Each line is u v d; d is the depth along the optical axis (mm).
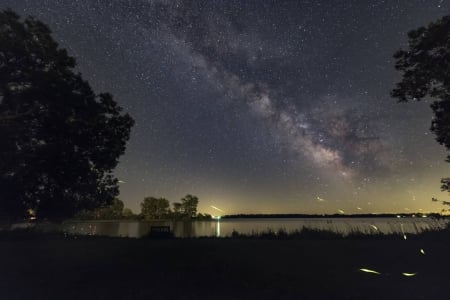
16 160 10242
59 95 11250
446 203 14836
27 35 11094
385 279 7414
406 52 12258
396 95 13172
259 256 11039
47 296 6188
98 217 67688
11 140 10180
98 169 13297
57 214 12195
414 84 12477
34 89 10695
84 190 12727
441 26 11039
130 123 13578
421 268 8602
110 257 10930
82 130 12094
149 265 9367
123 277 7754
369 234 18047
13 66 10656
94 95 12836
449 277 7520
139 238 19016
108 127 13016
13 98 10648
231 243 15320
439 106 12391
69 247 13805
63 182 11688
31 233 19641
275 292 6363
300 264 9461
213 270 8578
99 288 6730
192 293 6320
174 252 12070
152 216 86562
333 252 11844
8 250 12922
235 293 6324
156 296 6137
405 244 13727
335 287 6711
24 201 11164
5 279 7578
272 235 18812
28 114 10977
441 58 11477
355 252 11711
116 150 13320
